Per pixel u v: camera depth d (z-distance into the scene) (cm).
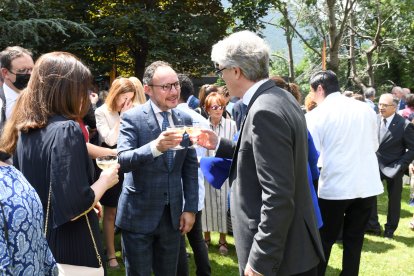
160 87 241
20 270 125
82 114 185
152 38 1305
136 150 223
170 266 255
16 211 123
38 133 172
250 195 183
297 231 184
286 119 174
